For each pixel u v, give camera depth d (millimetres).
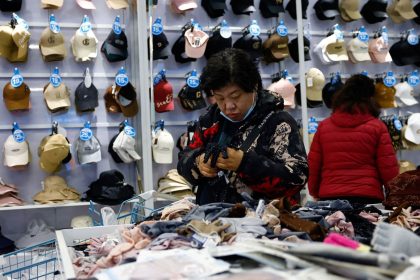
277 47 4129
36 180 3703
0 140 3652
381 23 4609
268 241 839
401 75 4578
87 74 3697
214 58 1475
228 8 4230
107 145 3875
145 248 1013
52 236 3418
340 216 1236
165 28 4047
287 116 1535
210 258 810
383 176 2248
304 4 4270
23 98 3586
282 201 1207
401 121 4453
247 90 1450
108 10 3945
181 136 3889
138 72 3760
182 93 3910
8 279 1737
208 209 1260
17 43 3473
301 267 707
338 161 2287
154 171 3926
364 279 642
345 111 2299
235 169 1421
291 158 1458
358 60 4332
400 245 795
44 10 3787
